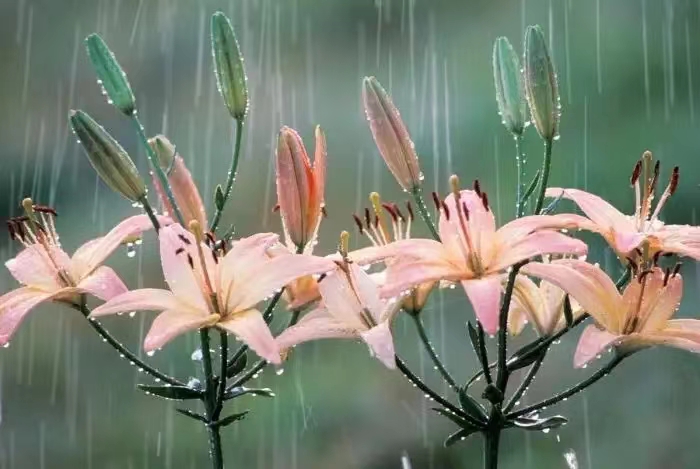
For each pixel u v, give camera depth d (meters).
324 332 2.71
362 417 4.65
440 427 4.57
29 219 2.79
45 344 5.12
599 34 5.61
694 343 2.70
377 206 2.79
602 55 5.56
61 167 5.89
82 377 5.03
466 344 4.66
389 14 6.07
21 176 5.88
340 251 2.74
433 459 4.51
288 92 6.05
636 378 4.65
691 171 5.22
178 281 2.73
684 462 4.43
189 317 2.71
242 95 2.81
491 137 5.42
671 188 2.75
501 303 2.78
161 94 6.18
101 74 2.80
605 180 5.30
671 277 2.72
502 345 2.71
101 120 6.22
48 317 5.17
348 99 6.00
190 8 6.27
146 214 2.80
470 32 5.93
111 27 6.30
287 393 4.74
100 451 4.85
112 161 2.78
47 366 5.05
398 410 4.63
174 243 2.74
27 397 4.98
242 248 2.74
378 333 2.68
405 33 6.06
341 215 5.41
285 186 2.77
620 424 4.59
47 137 6.05
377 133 2.80
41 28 6.31
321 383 4.73
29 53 6.22
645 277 2.71
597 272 2.71
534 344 2.76
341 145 5.75
